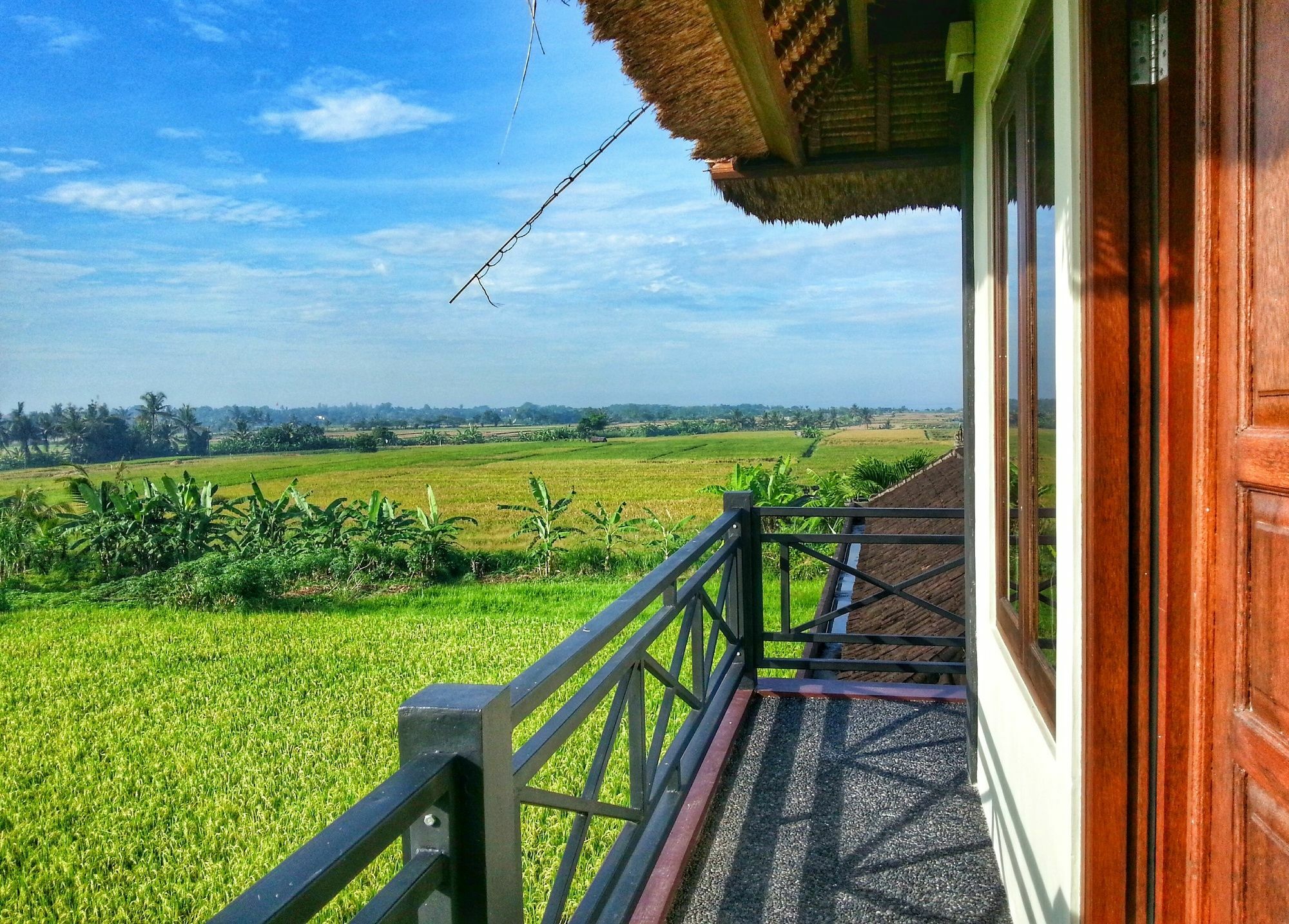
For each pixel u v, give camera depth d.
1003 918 2.29
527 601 13.84
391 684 8.81
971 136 3.02
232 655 10.27
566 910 3.43
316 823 5.30
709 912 2.39
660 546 18.25
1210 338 1.18
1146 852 1.33
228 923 0.74
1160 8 1.26
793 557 15.72
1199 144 1.18
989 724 2.72
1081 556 1.42
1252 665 1.08
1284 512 0.99
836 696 4.07
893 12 3.12
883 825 2.84
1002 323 2.46
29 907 4.46
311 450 103.44
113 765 6.69
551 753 1.57
